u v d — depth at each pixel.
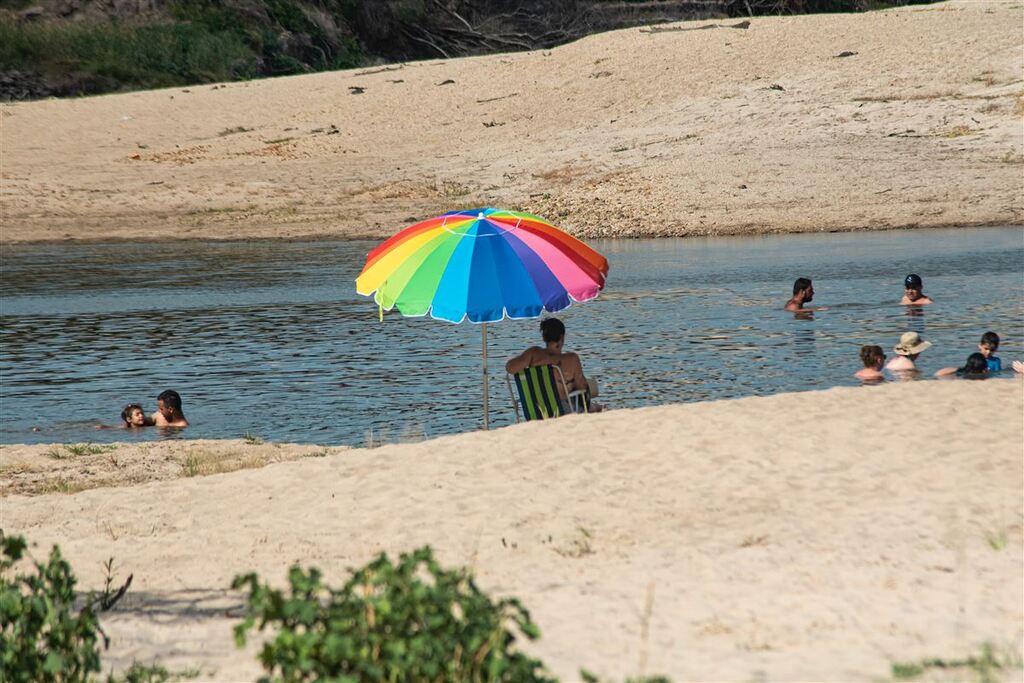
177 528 29.81
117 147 179.38
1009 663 16.05
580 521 27.23
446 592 14.05
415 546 26.45
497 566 24.27
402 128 180.88
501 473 31.81
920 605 19.28
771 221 121.19
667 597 20.78
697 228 121.44
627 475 30.70
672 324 70.56
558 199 138.12
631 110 174.38
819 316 71.56
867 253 99.62
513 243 39.19
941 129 148.88
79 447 45.34
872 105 160.38
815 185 132.38
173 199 150.50
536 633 14.28
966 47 178.75
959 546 22.88
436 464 33.25
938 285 81.44
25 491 37.69
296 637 13.31
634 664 17.09
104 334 73.69
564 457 32.81
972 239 105.69
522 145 165.75
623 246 114.44
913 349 57.88
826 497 27.50
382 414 52.09
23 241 130.12
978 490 27.12
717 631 18.69
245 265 108.19
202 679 18.28
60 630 17.09
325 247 121.25
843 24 199.75
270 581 24.36
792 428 34.31
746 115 163.12
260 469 35.22
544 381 41.41
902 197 125.94
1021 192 124.38
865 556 22.52
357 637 13.42
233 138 182.25
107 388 58.81
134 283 97.31
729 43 196.25
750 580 21.50
